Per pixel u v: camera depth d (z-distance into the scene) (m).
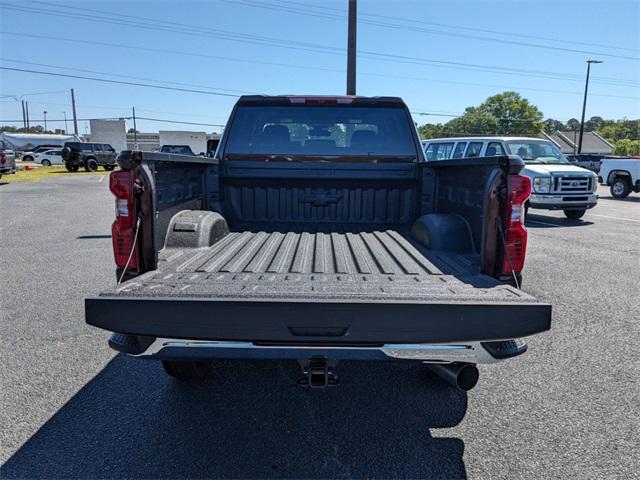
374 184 4.58
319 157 4.52
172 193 3.46
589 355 4.21
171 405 3.36
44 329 4.75
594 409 3.32
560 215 14.88
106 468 2.65
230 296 2.30
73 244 9.28
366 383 3.73
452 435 3.00
